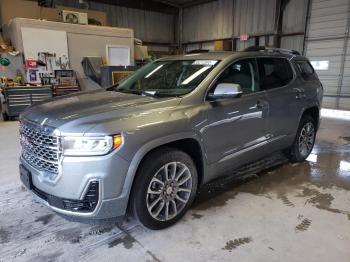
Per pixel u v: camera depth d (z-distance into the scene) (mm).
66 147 1868
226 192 3000
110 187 1915
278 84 3289
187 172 2383
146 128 2029
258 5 11156
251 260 1965
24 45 8047
